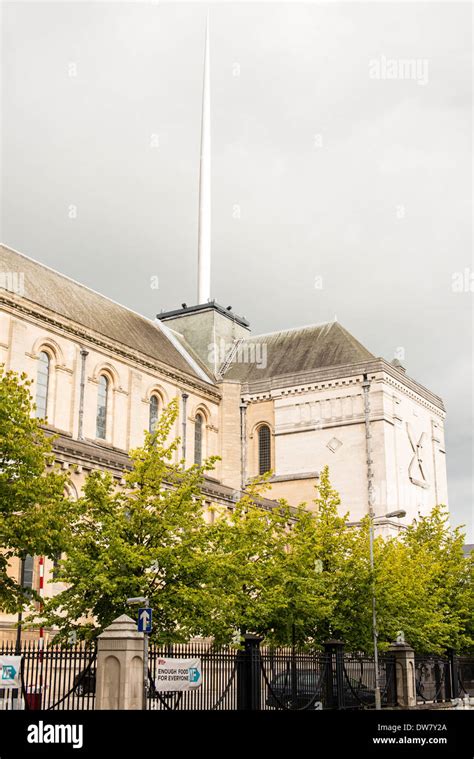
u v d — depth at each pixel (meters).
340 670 30.91
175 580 26.36
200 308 73.62
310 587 32.47
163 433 29.34
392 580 37.22
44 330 48.69
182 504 27.58
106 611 25.77
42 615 25.41
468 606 46.69
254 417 66.44
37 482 24.97
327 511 38.47
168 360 63.38
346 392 62.19
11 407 25.89
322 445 62.12
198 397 63.19
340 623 34.59
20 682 20.94
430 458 67.06
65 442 39.88
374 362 61.28
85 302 59.19
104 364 53.41
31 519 24.58
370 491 58.72
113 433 53.16
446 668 43.75
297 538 35.84
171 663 22.33
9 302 45.81
